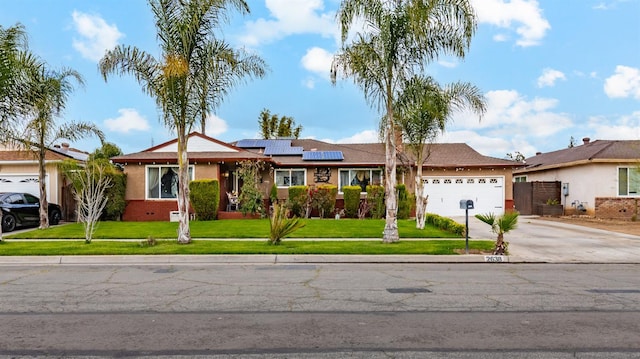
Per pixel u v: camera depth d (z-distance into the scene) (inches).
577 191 1016.9
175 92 510.3
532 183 1090.7
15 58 546.0
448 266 421.1
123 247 499.2
